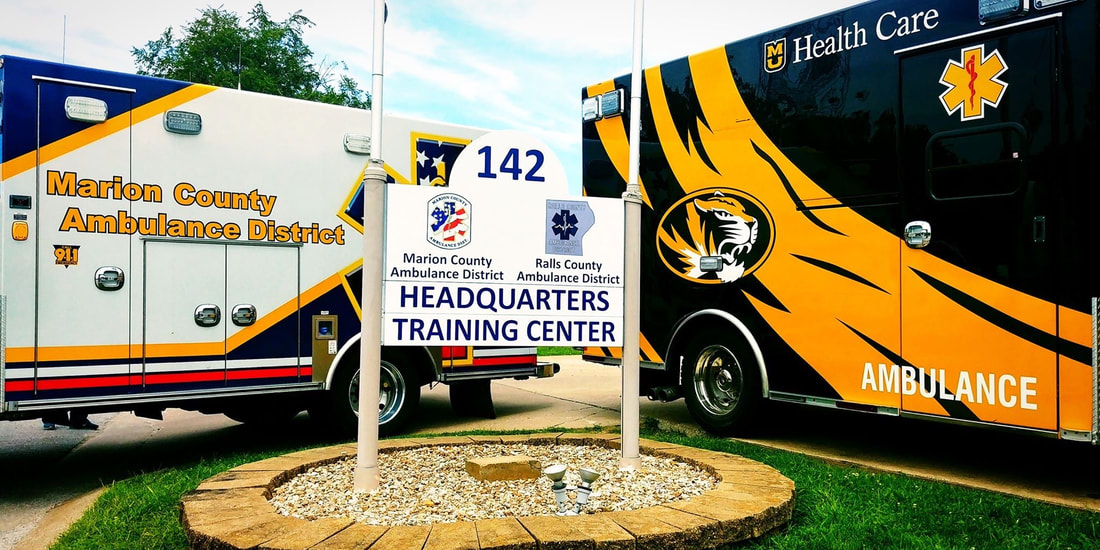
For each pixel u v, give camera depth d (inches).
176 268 243.4
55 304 222.8
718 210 272.1
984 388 199.8
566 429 292.2
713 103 274.4
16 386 216.8
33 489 231.1
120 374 233.1
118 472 249.4
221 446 287.3
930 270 211.6
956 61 207.9
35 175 220.7
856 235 230.7
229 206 254.1
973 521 159.0
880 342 223.6
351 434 281.7
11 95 218.7
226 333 252.4
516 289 179.0
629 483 170.9
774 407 274.1
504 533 128.3
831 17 239.5
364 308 163.6
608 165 309.9
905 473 216.2
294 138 269.0
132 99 236.8
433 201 173.8
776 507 146.3
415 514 147.8
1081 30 184.4
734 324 264.5
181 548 147.1
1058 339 186.1
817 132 242.1
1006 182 196.4
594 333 184.4
